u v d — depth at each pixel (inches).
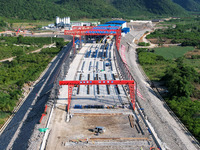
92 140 2214.6
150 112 2935.5
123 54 5693.9
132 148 2112.5
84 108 2829.7
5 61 5428.2
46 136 2273.6
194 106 3115.2
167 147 2229.3
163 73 4608.8
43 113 2669.8
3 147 2347.4
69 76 3814.0
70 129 2396.7
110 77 3811.5
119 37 6122.1
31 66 4911.4
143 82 4082.2
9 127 2728.8
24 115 2878.9
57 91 3196.4
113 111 2768.2
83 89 3383.4
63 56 5521.7
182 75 4143.7
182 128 2723.9
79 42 6092.5
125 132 2357.3
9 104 3203.7
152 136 2311.8
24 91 3718.0
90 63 4503.0
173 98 3435.0
